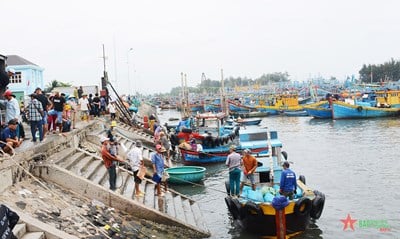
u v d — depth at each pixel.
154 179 17.36
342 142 40.62
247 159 17.92
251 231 16.08
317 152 35.69
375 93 72.25
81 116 29.98
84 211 13.40
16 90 43.16
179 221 15.32
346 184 23.89
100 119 32.78
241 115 78.75
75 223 12.06
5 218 4.69
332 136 45.72
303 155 34.44
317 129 53.53
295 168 29.12
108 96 42.41
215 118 37.12
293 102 84.88
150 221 15.12
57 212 12.27
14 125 13.90
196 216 17.69
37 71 47.19
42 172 14.92
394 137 41.78
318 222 17.58
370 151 34.38
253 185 17.91
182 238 14.70
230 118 61.34
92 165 19.17
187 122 41.94
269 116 79.00
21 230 9.62
